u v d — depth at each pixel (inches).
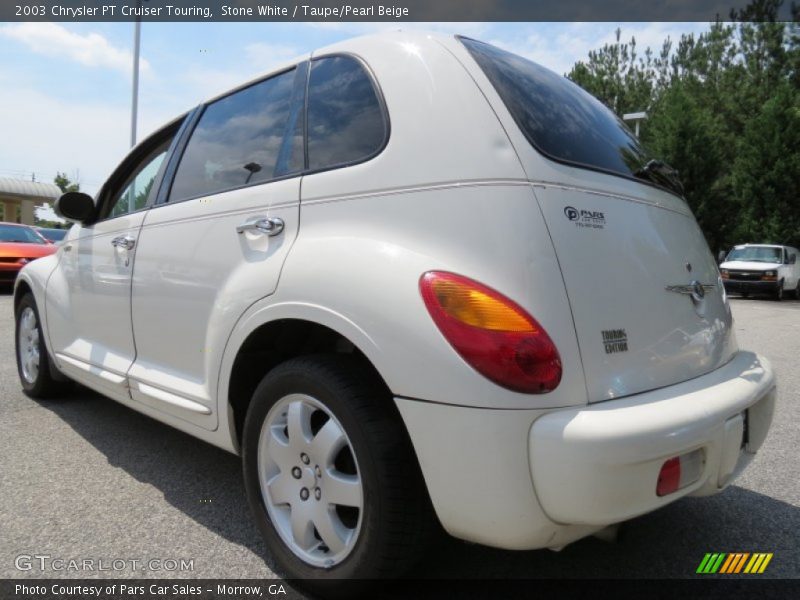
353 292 71.1
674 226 88.9
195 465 122.6
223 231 93.7
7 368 202.1
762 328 383.6
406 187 73.4
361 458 70.2
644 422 62.6
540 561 87.9
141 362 112.8
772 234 856.3
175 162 115.2
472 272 66.3
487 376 62.7
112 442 134.7
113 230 123.9
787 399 185.9
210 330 92.5
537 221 67.7
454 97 74.6
